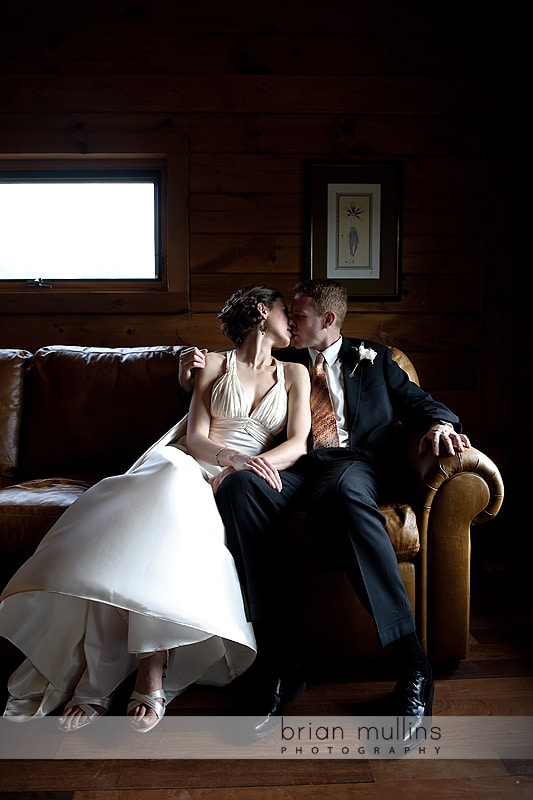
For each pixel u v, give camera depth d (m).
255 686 1.99
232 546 1.90
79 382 2.66
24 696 1.87
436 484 2.00
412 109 3.17
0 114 3.08
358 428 2.32
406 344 3.24
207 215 3.15
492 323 3.25
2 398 2.66
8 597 1.77
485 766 1.63
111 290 3.22
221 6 3.10
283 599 1.95
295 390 2.27
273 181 3.16
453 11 3.07
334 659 2.05
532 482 3.09
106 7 3.07
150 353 2.73
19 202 3.22
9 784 1.57
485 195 3.21
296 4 3.12
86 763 1.65
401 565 2.02
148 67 3.10
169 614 1.68
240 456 2.04
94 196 3.23
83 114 3.09
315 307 2.39
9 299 3.10
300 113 3.15
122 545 1.74
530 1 2.82
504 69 3.16
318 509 1.98
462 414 3.29
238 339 2.30
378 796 1.53
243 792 1.54
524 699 1.92
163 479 1.86
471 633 2.32
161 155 3.14
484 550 3.17
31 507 2.04
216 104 3.12
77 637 1.86
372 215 3.18
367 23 3.14
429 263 3.22
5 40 3.06
